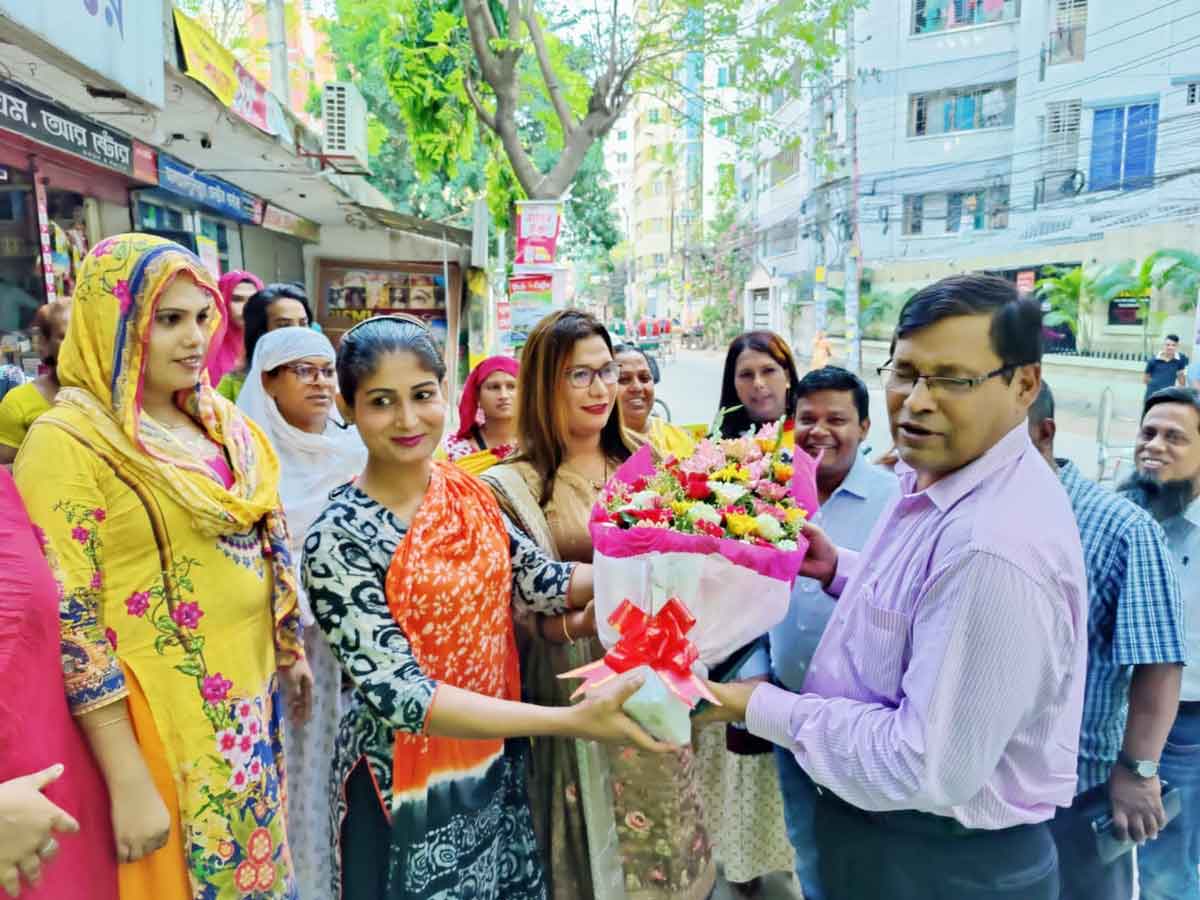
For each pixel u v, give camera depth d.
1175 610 1.75
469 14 7.93
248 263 7.84
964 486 1.32
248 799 1.69
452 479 1.69
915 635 1.30
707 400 16.50
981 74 18.27
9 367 3.32
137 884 1.56
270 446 1.95
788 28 9.41
